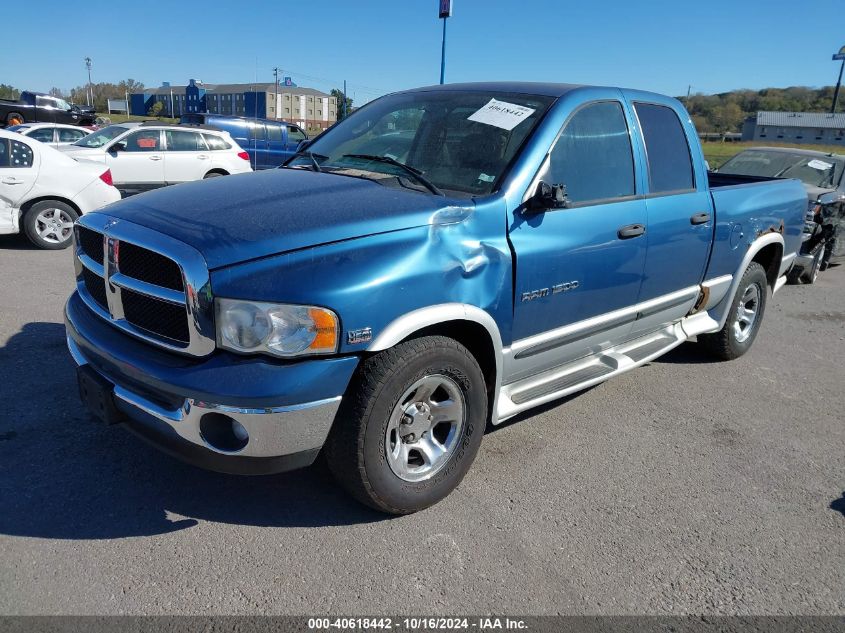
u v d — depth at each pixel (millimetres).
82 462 3467
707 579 2904
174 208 3049
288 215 2889
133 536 2928
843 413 4840
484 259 3129
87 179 8844
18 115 26031
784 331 7004
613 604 2713
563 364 3977
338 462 2916
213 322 2607
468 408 3238
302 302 2607
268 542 2947
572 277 3604
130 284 2852
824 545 3203
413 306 2865
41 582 2613
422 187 3375
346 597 2645
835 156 10281
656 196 4203
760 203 5289
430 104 4035
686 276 4625
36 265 7703
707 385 5234
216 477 3424
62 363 4676
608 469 3799
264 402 2561
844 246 10219
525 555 2977
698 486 3678
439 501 3330
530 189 3363
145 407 2754
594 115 3857
